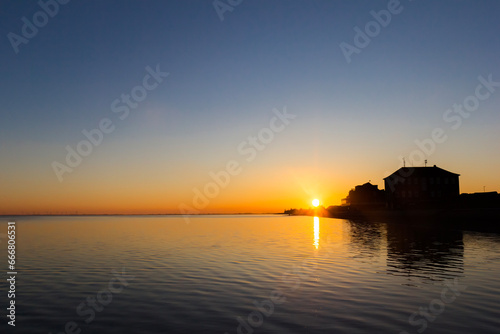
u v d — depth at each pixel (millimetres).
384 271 19469
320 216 160125
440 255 25078
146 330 10812
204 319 11734
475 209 72625
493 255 24594
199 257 26453
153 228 76312
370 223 74625
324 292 15000
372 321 11227
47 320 11938
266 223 101000
